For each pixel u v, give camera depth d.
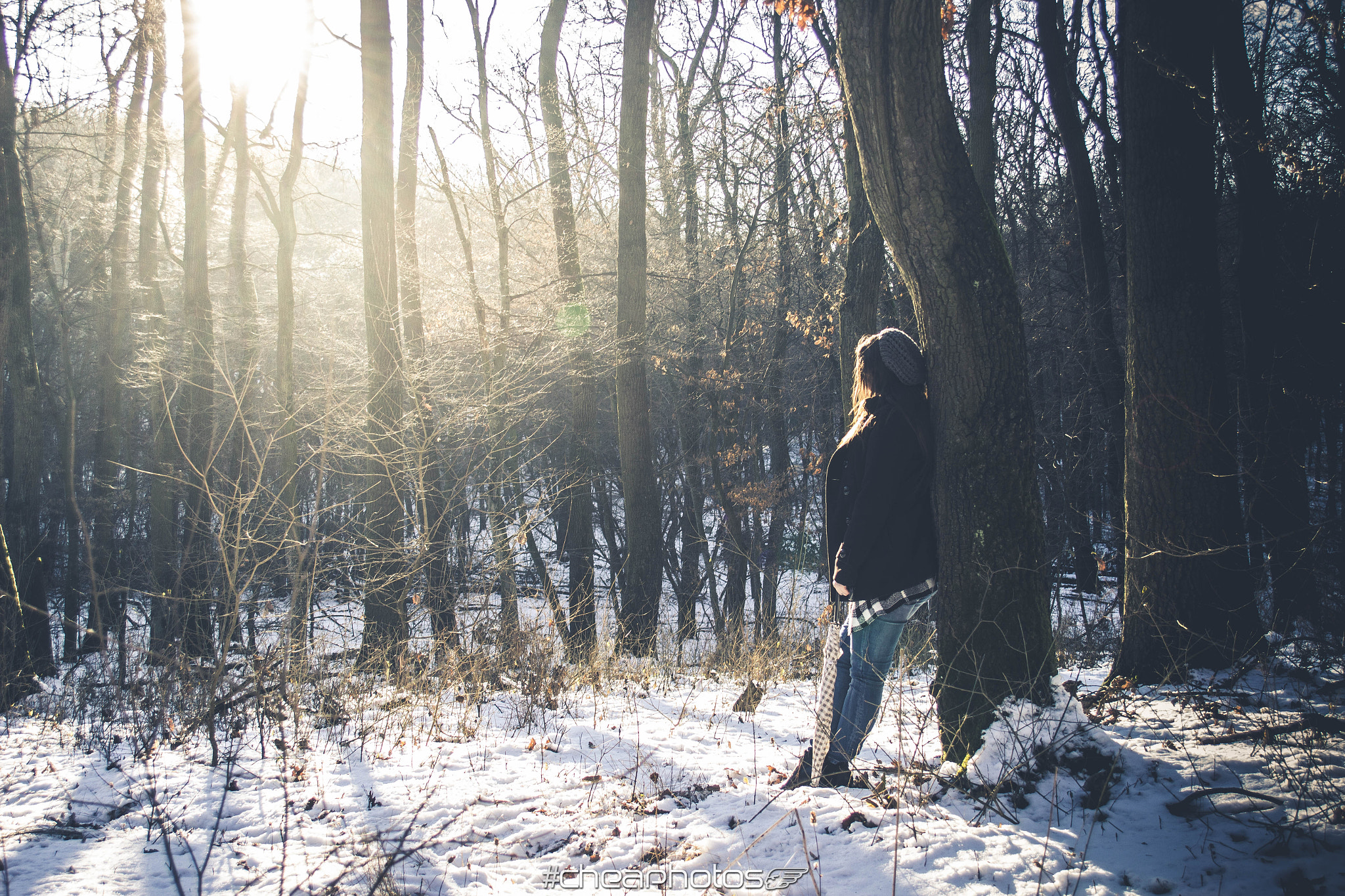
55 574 13.29
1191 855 2.04
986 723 2.70
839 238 8.53
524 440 9.28
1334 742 2.52
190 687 3.89
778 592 14.75
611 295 14.31
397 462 6.96
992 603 2.69
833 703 2.87
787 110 12.31
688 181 14.83
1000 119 16.45
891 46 2.57
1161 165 3.91
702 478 15.32
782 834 2.40
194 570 5.60
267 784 3.05
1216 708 2.95
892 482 2.70
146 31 13.13
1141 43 3.96
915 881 2.03
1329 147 4.56
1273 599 4.28
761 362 15.55
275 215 13.02
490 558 7.93
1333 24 4.57
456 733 3.96
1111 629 8.00
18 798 2.98
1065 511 12.58
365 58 9.13
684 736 3.85
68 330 15.46
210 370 11.40
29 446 9.34
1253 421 4.44
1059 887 1.96
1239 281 4.88
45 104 13.06
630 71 10.46
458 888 2.20
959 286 2.66
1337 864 1.91
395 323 8.80
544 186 11.89
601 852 2.39
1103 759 2.50
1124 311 14.52
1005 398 2.69
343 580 6.38
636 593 10.47
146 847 2.51
